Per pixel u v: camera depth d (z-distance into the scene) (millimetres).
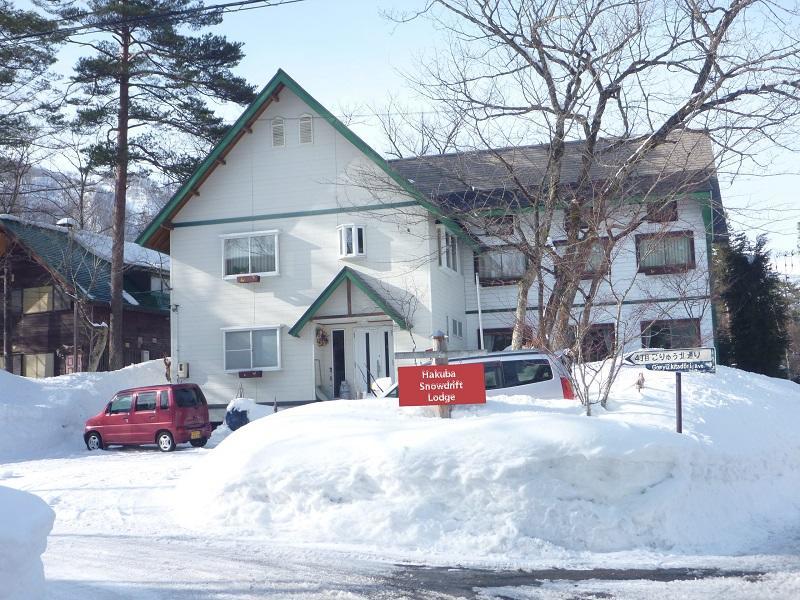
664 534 10156
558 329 17531
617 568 9172
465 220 22031
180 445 25453
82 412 27078
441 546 9953
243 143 29375
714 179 23578
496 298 30312
